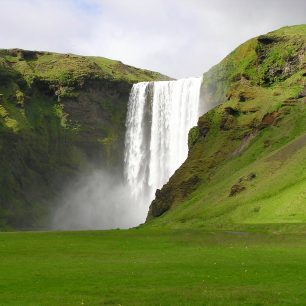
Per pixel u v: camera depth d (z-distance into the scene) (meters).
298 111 180.00
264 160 157.38
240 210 133.25
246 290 47.16
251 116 194.12
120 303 43.53
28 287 50.03
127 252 76.88
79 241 92.75
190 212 155.88
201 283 50.66
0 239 97.88
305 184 125.94
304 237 90.00
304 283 49.97
